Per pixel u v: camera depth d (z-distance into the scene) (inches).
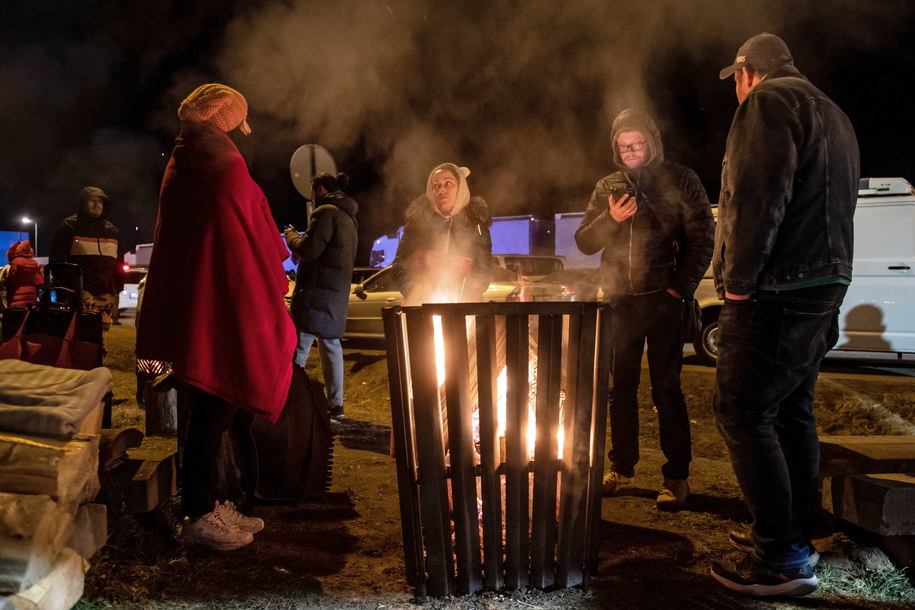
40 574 81.7
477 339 98.4
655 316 141.3
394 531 128.7
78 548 93.1
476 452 113.1
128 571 102.9
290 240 221.5
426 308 97.6
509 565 104.3
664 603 101.0
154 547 110.9
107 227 226.2
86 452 90.3
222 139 112.5
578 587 105.3
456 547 102.3
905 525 106.7
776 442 103.3
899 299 339.0
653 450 197.5
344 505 142.7
